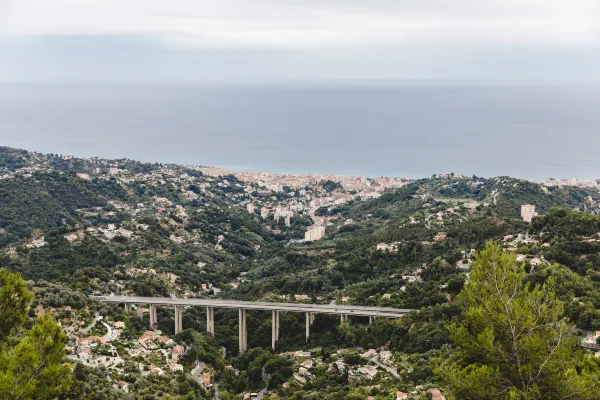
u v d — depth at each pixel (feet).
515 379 191.72
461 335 207.92
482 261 218.38
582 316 370.53
